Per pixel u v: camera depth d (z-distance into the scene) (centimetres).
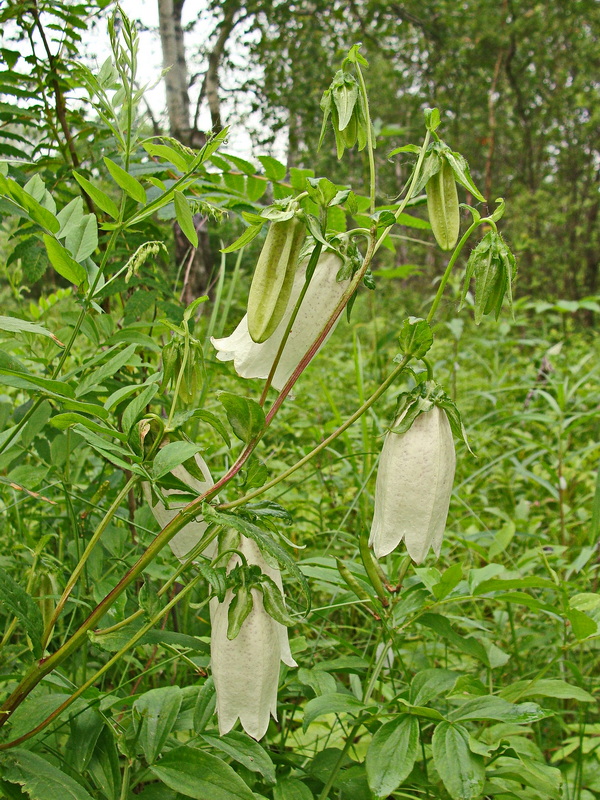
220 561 23
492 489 73
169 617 38
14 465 36
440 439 25
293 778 26
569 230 311
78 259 27
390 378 24
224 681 23
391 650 36
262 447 62
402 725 24
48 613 26
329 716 37
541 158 357
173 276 65
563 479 56
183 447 21
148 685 36
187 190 42
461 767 23
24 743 24
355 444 62
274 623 23
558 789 29
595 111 311
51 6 39
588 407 82
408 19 248
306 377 91
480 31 278
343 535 43
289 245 22
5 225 46
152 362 47
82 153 47
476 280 24
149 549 22
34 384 21
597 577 50
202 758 23
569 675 41
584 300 89
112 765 25
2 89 39
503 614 43
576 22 317
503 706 25
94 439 21
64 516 39
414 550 25
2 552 39
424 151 24
